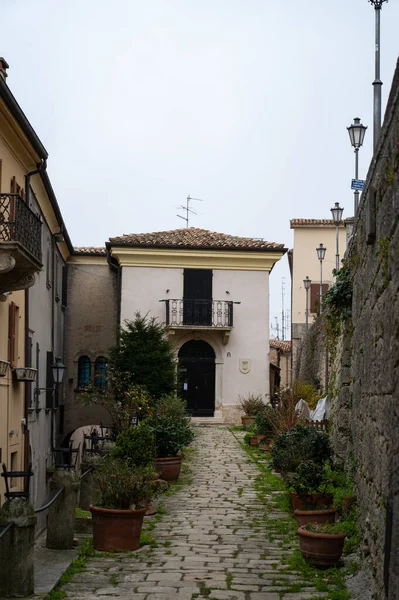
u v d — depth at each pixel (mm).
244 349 37875
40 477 23828
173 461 19953
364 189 11148
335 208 31719
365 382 10906
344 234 50562
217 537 13305
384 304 8320
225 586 9961
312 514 12430
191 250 37594
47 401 25984
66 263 36250
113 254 37312
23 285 16609
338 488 13766
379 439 8844
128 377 28078
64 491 11938
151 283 37562
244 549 12336
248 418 34594
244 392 37656
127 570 10859
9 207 16781
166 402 25047
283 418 25094
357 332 12805
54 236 28719
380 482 8641
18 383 19422
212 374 37844
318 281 50094
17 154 18875
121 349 29188
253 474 21359
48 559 11188
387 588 7168
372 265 9852
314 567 10828
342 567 10719
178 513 15680
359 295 12516
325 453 16844
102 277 38250
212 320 37625
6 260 14750
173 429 20703
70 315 37719
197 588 9867
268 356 37812
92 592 9688
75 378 37156
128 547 12117
